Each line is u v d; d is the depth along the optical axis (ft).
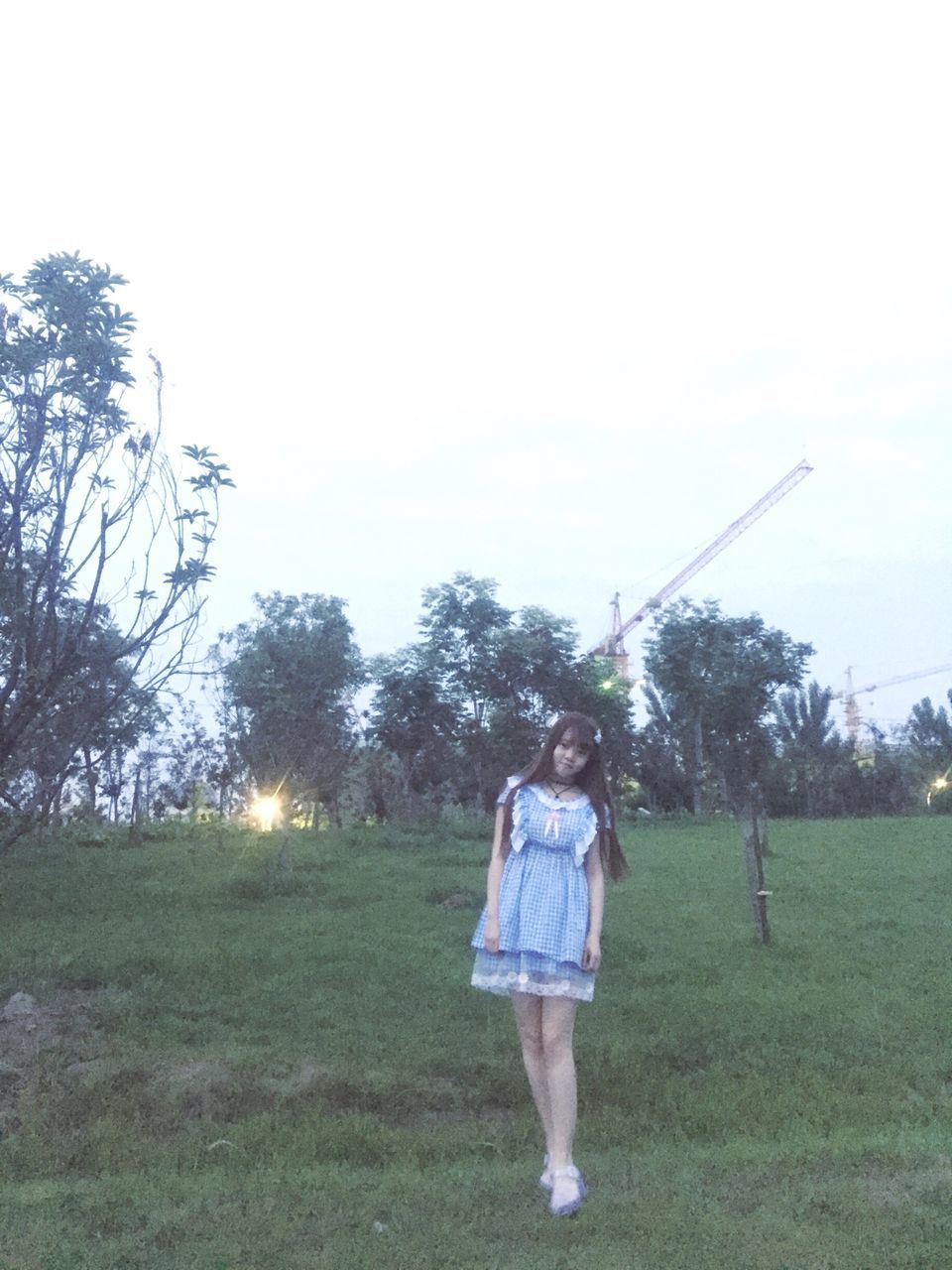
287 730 113.29
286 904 51.37
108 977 33.94
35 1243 13.12
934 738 193.77
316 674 118.62
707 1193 14.35
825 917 49.06
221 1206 14.61
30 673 33.27
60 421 33.47
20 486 33.01
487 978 14.33
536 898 14.26
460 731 141.28
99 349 32.42
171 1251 12.77
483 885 57.82
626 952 40.06
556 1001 14.15
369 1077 24.62
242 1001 31.94
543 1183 14.12
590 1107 23.47
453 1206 14.15
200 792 113.50
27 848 76.59
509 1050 27.30
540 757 14.90
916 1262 11.57
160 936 41.93
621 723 149.38
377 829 101.19
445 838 88.58
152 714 88.43
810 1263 11.64
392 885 58.39
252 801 111.96
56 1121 22.56
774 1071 26.12
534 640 139.74
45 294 32.42
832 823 112.47
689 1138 21.36
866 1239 12.25
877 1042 28.63
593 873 14.57
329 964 37.01
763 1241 12.30
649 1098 24.00
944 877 62.80
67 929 43.55
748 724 143.64
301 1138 20.61
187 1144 20.72
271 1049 26.89
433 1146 20.21
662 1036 28.66
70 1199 15.51
